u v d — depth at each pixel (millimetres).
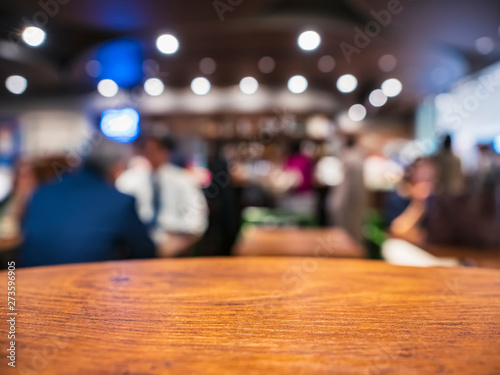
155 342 375
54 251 1469
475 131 7594
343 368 316
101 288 614
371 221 4191
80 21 5184
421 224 2223
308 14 5141
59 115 8828
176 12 4656
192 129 8523
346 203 3922
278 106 8227
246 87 8211
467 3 4418
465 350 354
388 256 3406
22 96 8922
